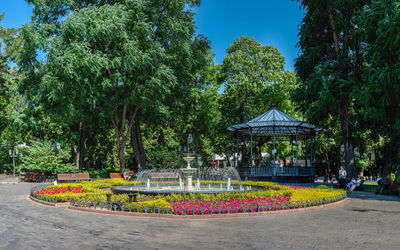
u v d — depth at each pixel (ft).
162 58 95.30
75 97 87.45
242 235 25.66
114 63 86.74
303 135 110.32
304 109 98.53
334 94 82.12
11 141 131.75
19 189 71.92
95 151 146.10
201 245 22.61
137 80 92.43
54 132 119.24
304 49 96.37
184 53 101.60
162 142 137.59
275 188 56.70
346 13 84.89
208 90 135.54
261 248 21.79
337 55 86.17
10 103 129.39
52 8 95.45
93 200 40.88
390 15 57.77
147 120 114.62
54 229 28.12
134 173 106.22
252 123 94.53
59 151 105.60
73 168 103.81
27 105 113.60
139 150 111.86
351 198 52.19
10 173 136.36
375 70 61.00
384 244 22.74
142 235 25.75
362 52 83.10
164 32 98.37
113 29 84.02
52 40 83.71
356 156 124.06
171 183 72.08
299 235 25.62
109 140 141.59
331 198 43.21
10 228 28.58
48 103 91.09
